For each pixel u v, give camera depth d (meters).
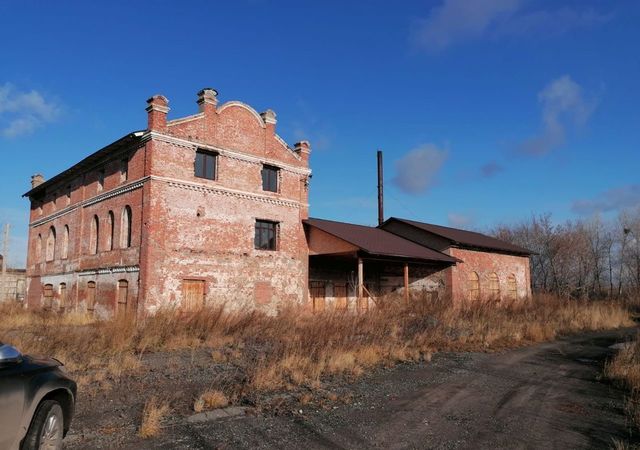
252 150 25.28
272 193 25.98
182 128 22.42
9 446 4.45
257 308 24.47
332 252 26.22
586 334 20.86
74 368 10.57
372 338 14.93
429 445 6.36
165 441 6.27
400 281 32.72
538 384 10.55
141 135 21.83
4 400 4.37
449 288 30.61
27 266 35.03
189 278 21.98
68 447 5.98
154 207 21.23
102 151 24.61
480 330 18.50
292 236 26.83
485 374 11.59
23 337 12.80
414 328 17.91
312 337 14.10
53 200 32.28
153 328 15.28
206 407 7.93
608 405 8.70
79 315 23.00
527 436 6.82
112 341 13.45
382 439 6.56
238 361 12.23
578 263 51.03
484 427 7.22
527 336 18.52
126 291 22.06
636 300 35.19
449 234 33.31
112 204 24.28
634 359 11.94
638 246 49.66
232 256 23.78
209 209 23.16
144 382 9.61
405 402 8.70
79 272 26.86
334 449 6.12
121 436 6.43
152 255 20.91
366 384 10.11
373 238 28.45
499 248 34.88
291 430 6.87
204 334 16.05
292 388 9.41
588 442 6.60
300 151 28.05
